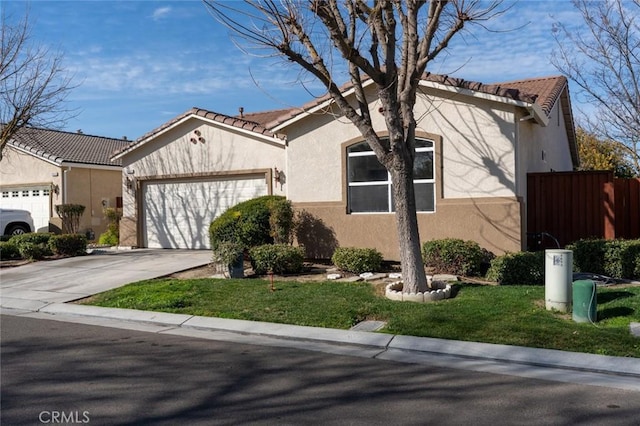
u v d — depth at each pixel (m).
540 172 14.91
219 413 5.47
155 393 6.05
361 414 5.44
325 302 10.17
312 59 10.28
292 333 8.75
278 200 14.73
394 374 6.79
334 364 7.23
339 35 9.49
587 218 13.62
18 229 22.25
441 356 7.64
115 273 14.40
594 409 5.56
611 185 13.43
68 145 26.72
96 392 6.08
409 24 10.09
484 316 8.94
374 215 14.13
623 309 9.07
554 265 9.16
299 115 14.82
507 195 12.77
